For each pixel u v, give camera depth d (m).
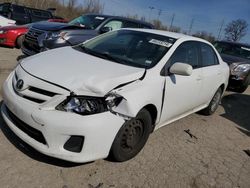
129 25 9.08
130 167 3.53
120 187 3.14
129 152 3.57
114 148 3.29
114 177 3.28
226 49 10.27
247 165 4.22
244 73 8.70
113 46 4.33
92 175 3.23
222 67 5.85
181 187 3.37
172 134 4.73
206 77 5.05
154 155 3.93
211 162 4.09
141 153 3.89
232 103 7.71
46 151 2.99
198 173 3.73
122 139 3.36
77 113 2.96
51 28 6.84
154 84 3.65
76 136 2.97
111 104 3.10
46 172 3.13
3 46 9.73
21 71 3.41
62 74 3.21
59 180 3.05
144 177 3.40
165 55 4.07
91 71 3.36
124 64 3.79
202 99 5.29
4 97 3.40
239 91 9.11
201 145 4.57
